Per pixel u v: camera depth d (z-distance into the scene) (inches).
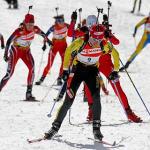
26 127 992.2
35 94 1518.2
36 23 2979.8
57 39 1748.3
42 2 3563.0
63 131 957.8
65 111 877.2
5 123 1028.5
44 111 1196.5
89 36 850.8
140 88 1736.0
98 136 872.9
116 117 1130.0
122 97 1075.3
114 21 3518.7
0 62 2130.9
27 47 1401.3
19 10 3208.7
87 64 864.9
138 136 933.8
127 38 3105.3
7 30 2714.1
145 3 4404.5
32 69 1390.3
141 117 1138.7
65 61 861.2
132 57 2176.4
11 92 1523.1
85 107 1264.8
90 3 3784.5
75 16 1275.8
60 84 1747.0
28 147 826.2
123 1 4281.5
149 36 2148.1
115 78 1010.7
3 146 829.2
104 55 1123.9
